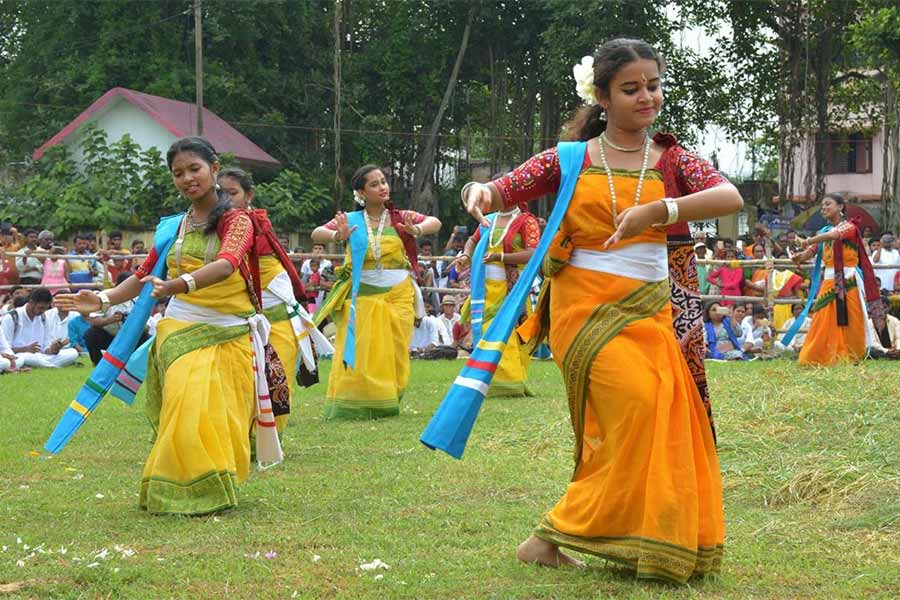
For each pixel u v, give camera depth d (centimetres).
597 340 454
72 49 3281
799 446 725
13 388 1259
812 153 3269
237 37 3275
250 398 636
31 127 3244
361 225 1029
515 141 3303
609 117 470
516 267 1152
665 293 465
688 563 436
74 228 2769
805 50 3203
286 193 2997
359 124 3412
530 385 1243
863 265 1219
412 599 439
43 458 787
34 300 1602
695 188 457
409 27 3375
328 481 687
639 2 2895
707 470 455
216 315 621
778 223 2956
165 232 632
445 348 1695
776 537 535
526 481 678
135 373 652
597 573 464
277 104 3400
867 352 1225
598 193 460
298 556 506
